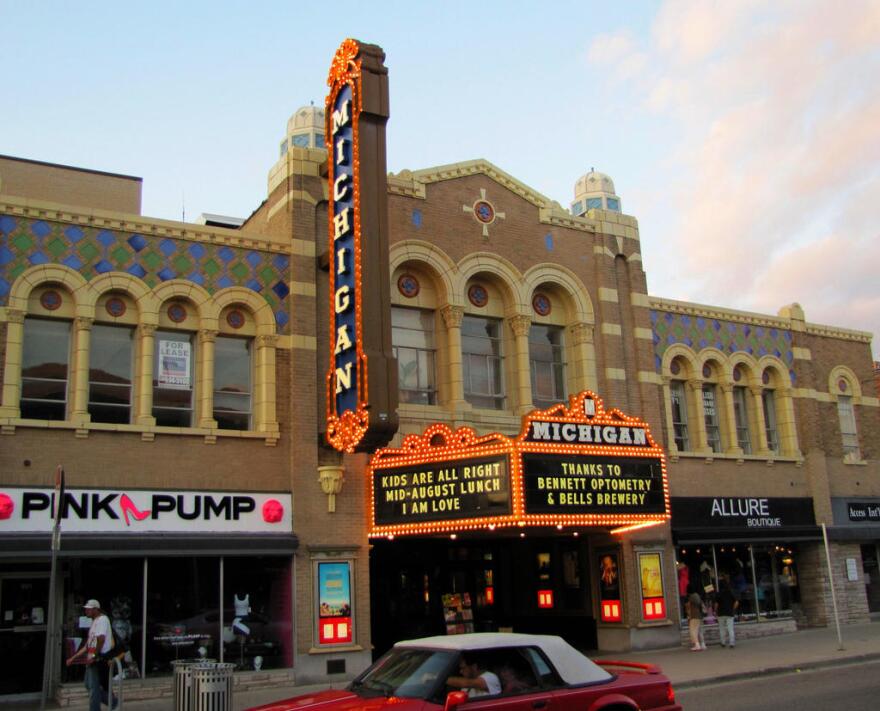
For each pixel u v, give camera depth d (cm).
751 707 1566
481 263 2558
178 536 1986
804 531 3050
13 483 1870
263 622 2077
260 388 2194
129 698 1880
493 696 1012
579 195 3297
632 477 2197
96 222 2062
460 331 2502
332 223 2228
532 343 2681
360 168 2144
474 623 2758
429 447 2164
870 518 3300
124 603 1945
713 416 3059
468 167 2598
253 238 2244
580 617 2683
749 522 2942
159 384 2109
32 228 1994
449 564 2758
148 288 2091
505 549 2862
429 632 2666
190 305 2164
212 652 2005
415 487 2152
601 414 2189
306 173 2336
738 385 3130
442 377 2478
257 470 2139
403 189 2462
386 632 2600
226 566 2064
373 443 2030
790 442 3170
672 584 2667
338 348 2131
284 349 2233
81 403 1972
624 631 2548
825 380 3381
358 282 2080
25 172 2667
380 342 2061
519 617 2823
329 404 2155
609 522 2133
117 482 1977
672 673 2052
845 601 3122
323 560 2139
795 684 1856
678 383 3008
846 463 3331
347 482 2212
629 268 2858
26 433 1903
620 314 2800
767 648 2477
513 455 2017
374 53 2225
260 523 2108
